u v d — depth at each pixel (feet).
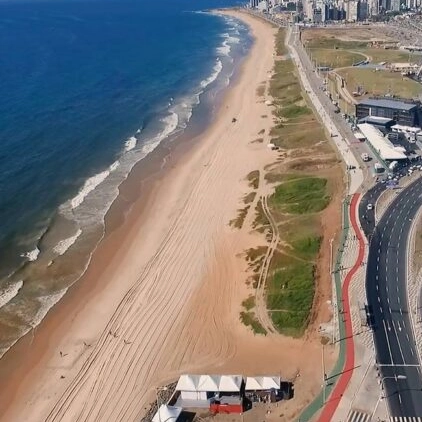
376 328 326.03
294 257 400.88
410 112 628.69
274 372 303.89
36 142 652.89
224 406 279.49
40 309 379.96
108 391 304.71
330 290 359.87
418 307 340.39
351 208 460.14
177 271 411.75
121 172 584.81
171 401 287.07
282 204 484.74
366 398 278.87
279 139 645.10
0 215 489.67
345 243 410.52
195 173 578.25
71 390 308.60
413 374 292.20
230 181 550.36
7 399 309.01
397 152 546.26
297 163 562.66
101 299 387.14
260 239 435.12
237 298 371.56
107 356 331.57
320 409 275.39
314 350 315.17
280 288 369.71
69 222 487.20
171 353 328.90
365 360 303.07
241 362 315.58
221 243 441.68
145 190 545.44
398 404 274.16
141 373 315.17
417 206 457.68
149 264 424.46
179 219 487.20
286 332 332.60
